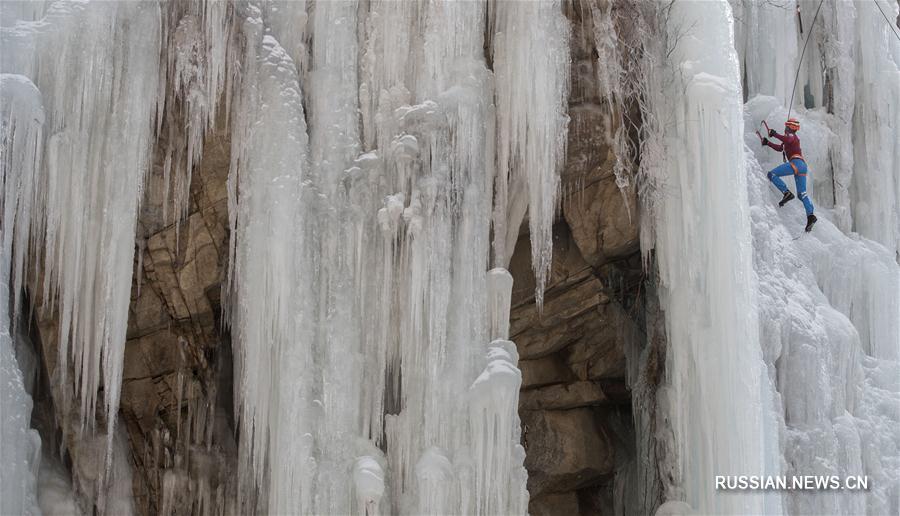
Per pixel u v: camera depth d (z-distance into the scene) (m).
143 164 11.31
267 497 11.57
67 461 11.78
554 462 13.56
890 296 14.50
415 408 11.55
